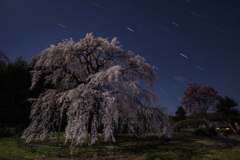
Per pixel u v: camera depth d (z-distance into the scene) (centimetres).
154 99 1458
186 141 1472
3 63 2089
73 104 988
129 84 1182
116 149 1051
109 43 1438
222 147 1141
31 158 816
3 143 1120
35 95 1878
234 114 2284
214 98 2927
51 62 1302
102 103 1075
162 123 1324
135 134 1800
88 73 1625
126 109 1125
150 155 905
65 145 1116
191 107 3161
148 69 1421
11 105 1798
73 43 1344
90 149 1015
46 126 1195
